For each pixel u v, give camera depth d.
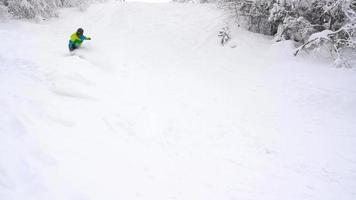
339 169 4.43
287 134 5.45
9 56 6.99
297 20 8.46
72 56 7.76
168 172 4.24
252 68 8.44
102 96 5.99
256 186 4.10
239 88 7.52
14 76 5.93
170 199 3.69
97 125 4.94
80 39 8.35
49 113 4.77
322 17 8.81
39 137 4.06
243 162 4.65
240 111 6.40
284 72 7.83
